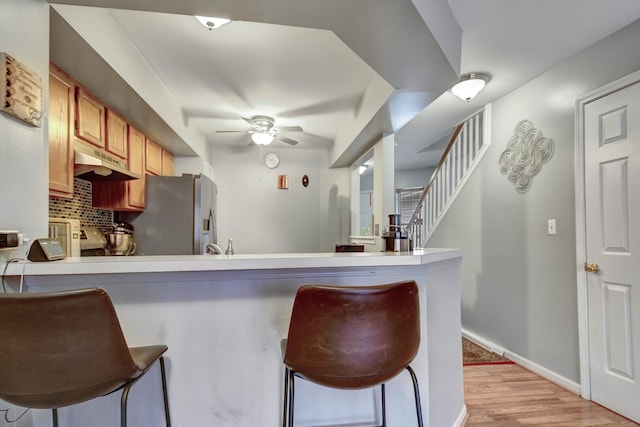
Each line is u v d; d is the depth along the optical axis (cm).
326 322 96
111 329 90
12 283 116
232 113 328
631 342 179
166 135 303
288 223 473
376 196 328
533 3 166
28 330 84
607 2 165
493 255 292
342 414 142
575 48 207
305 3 131
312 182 480
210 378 134
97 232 261
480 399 206
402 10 135
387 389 145
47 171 128
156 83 244
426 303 148
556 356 227
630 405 179
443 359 164
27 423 119
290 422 105
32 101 120
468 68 233
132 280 129
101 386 92
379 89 244
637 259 177
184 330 133
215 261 116
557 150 228
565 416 186
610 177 191
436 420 154
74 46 155
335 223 473
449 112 324
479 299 310
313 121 356
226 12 138
